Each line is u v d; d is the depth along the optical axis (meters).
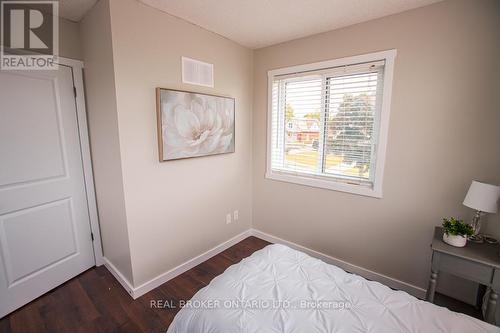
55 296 1.95
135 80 1.75
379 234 2.11
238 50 2.55
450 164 1.73
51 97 1.90
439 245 1.56
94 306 1.85
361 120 2.13
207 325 1.08
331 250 2.43
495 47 1.52
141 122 1.82
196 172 2.30
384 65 1.92
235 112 2.61
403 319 1.07
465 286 1.79
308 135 2.49
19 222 1.77
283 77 2.54
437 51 1.70
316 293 1.23
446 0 1.63
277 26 2.11
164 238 2.10
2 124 1.64
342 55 2.12
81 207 2.19
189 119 2.11
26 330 1.63
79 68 2.05
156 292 2.02
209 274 2.29
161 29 1.86
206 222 2.48
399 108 1.88
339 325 1.03
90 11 1.79
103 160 2.00
